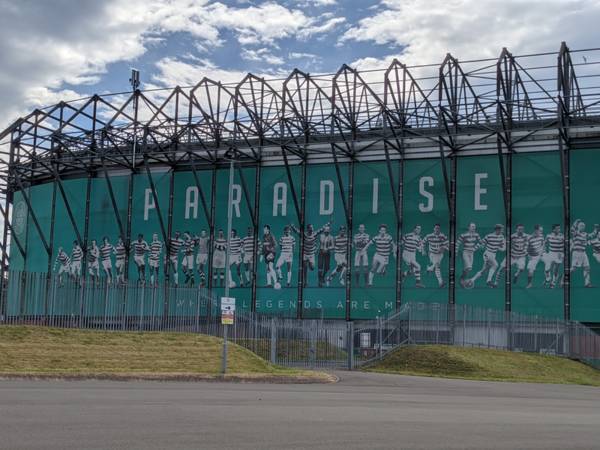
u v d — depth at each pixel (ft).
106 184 231.91
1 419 50.96
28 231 245.86
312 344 152.66
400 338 164.04
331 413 61.82
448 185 191.52
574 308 182.39
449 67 188.24
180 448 40.83
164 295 150.92
